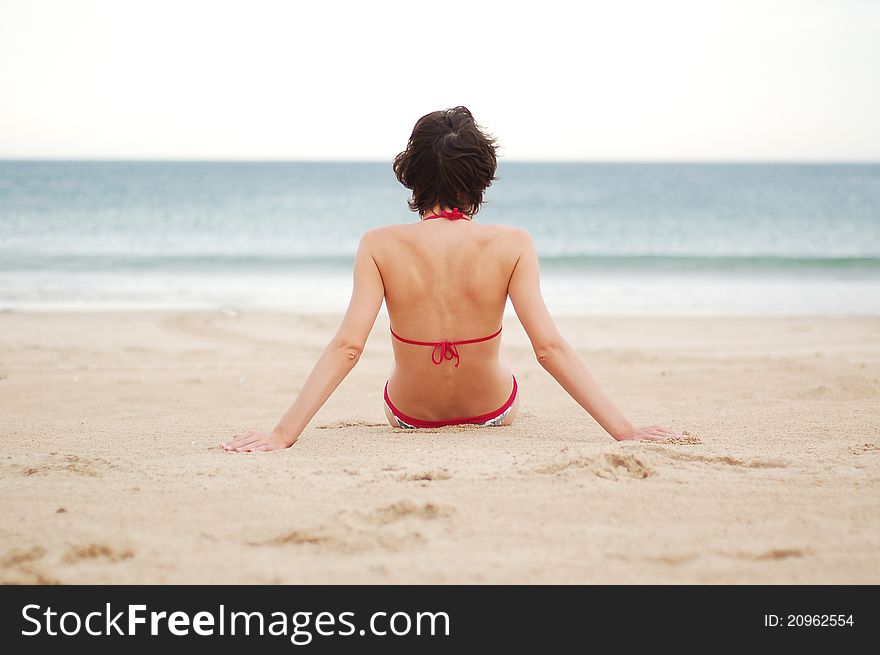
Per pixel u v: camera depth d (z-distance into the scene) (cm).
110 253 1917
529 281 330
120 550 217
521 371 662
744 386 565
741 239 2544
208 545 221
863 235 2605
